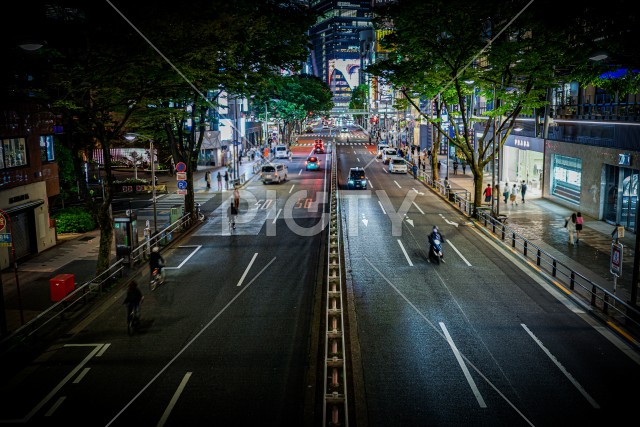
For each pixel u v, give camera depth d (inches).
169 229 1165.1
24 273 879.1
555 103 1512.1
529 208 1427.2
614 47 633.0
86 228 1202.6
